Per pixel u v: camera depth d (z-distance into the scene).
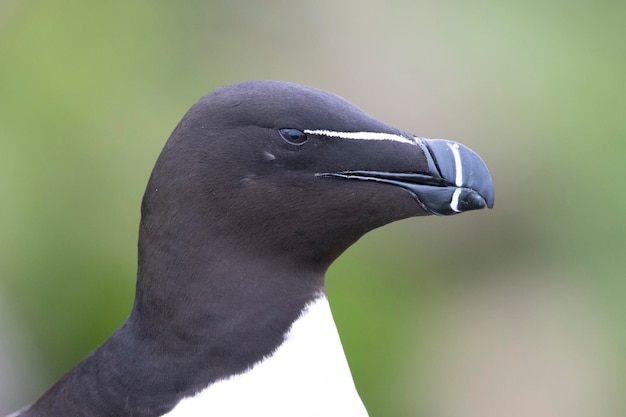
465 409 12.69
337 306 12.11
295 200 5.31
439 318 12.93
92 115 12.69
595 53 13.26
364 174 5.32
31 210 12.17
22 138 12.48
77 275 12.06
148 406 5.19
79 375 5.43
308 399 5.18
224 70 13.41
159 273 5.28
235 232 5.27
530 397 12.86
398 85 13.17
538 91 13.09
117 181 12.37
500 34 13.30
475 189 5.29
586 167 13.05
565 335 12.99
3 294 11.87
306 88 5.42
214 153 5.27
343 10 13.62
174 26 13.52
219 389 5.14
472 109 13.05
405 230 12.97
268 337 5.22
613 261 13.09
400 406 12.22
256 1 13.86
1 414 11.45
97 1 13.34
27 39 13.05
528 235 13.22
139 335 5.33
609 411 12.71
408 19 13.52
